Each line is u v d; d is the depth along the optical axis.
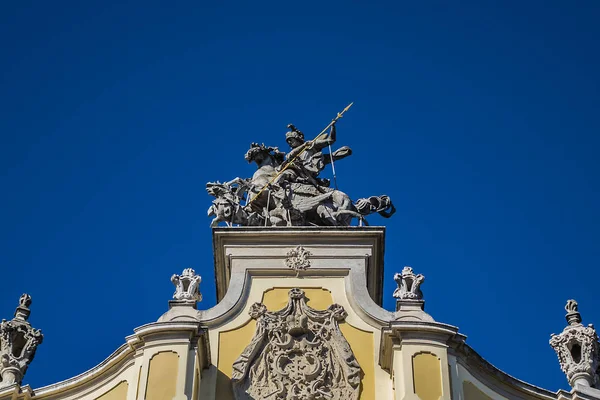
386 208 23.30
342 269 21.38
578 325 20.70
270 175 23.45
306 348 20.28
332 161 23.83
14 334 20.59
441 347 19.73
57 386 20.39
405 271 20.92
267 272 21.39
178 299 20.66
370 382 19.95
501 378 20.30
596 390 19.94
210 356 20.17
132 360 20.28
